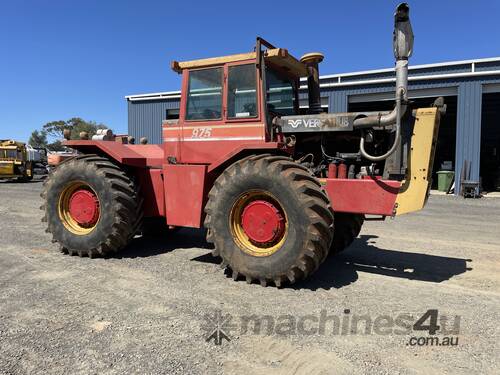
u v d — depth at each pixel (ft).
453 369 9.07
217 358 9.44
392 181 14.47
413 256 19.21
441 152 79.97
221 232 15.07
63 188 18.62
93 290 13.82
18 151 74.38
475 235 24.73
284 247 13.93
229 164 16.46
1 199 43.65
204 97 17.22
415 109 14.82
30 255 18.52
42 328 10.89
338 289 14.17
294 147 16.98
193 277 15.33
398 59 14.51
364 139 15.67
